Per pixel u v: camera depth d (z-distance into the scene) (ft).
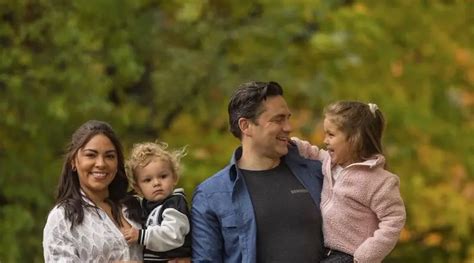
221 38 74.84
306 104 73.87
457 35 77.20
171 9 75.87
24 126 66.18
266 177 34.47
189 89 74.43
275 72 73.36
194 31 75.87
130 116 72.13
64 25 67.10
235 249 33.81
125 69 68.59
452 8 76.64
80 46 67.56
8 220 64.64
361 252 33.47
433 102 77.05
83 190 33.04
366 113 34.40
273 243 33.71
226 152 70.79
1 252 63.77
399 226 33.58
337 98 72.49
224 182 34.27
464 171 75.61
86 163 32.65
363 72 73.82
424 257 80.79
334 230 33.96
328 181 34.53
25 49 67.56
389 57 73.77
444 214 74.08
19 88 65.98
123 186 33.83
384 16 75.46
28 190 66.69
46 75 66.85
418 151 74.33
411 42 76.02
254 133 34.35
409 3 75.36
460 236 77.36
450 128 75.66
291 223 33.88
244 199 34.04
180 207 33.81
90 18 69.00
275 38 74.49
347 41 73.26
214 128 74.43
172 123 75.05
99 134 32.89
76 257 31.96
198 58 74.23
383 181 33.78
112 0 69.21
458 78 77.15
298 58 74.90
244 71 74.49
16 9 67.26
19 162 67.36
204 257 33.76
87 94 67.77
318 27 75.97
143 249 33.55
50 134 68.03
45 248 32.35
